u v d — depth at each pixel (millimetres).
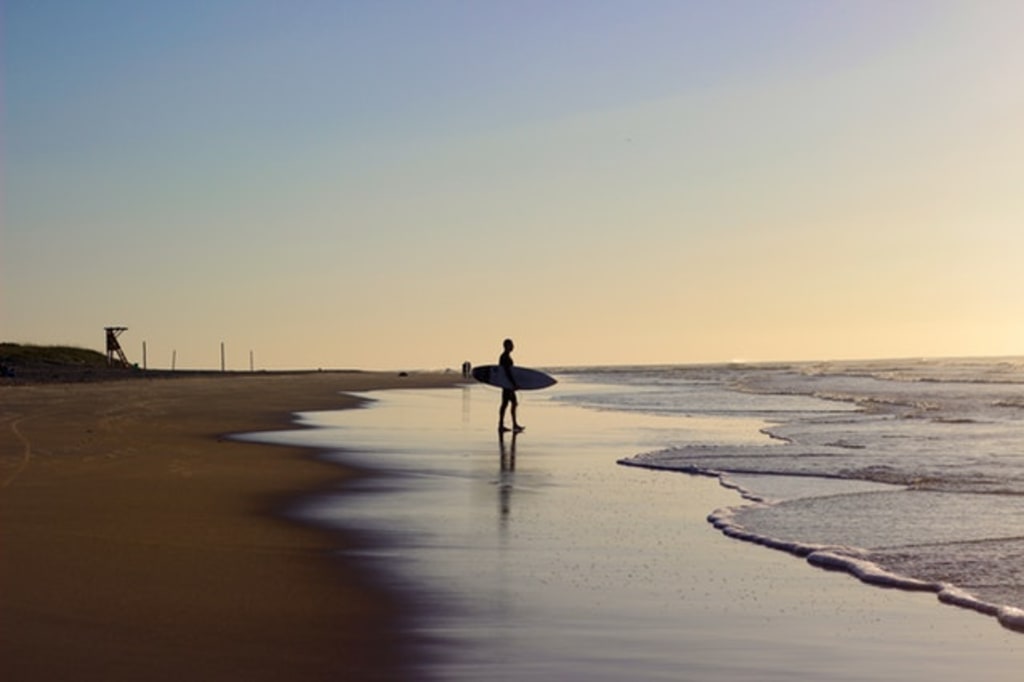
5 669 6688
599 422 33156
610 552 11070
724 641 7691
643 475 18109
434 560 10555
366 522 12852
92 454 19828
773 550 11195
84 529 11727
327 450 22453
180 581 9289
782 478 17375
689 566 10375
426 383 81562
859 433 26328
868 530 12305
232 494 15008
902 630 8031
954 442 23234
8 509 13062
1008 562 10438
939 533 12086
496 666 7012
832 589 9406
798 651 7449
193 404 40406
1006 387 57281
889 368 124312
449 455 21656
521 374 35094
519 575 9891
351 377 102188
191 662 6938
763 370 137250
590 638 7738
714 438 25938
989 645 7629
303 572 9844
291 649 7316
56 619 7891
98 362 95438
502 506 14336
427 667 6961
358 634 7750
